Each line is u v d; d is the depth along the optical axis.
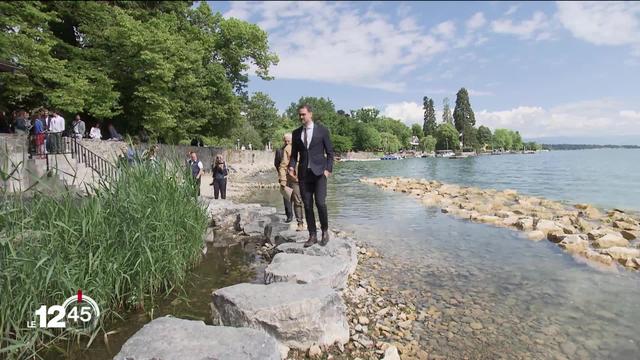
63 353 3.90
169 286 5.67
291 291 4.27
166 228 5.68
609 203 14.84
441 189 19.31
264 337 3.44
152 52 22.41
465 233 9.32
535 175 31.09
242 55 31.66
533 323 4.54
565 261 6.99
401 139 129.50
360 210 13.10
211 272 6.38
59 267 4.07
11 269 3.71
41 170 12.51
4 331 3.71
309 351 3.84
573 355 3.86
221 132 32.75
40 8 19.45
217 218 9.93
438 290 5.58
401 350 3.92
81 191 5.22
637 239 8.59
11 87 17.53
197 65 26.62
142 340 3.34
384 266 6.70
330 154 6.05
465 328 4.43
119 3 25.22
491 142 149.88
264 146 73.94
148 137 24.53
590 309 4.92
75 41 24.83
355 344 4.04
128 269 4.92
